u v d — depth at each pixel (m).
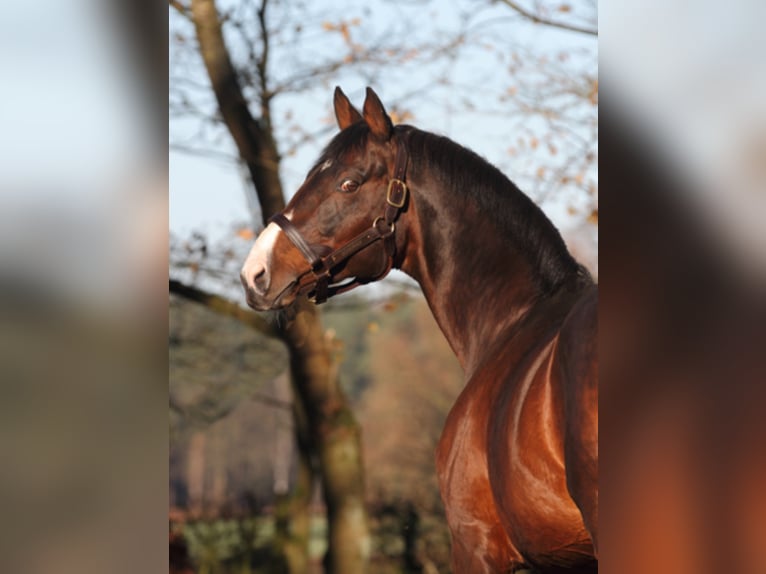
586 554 2.51
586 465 2.14
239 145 7.97
